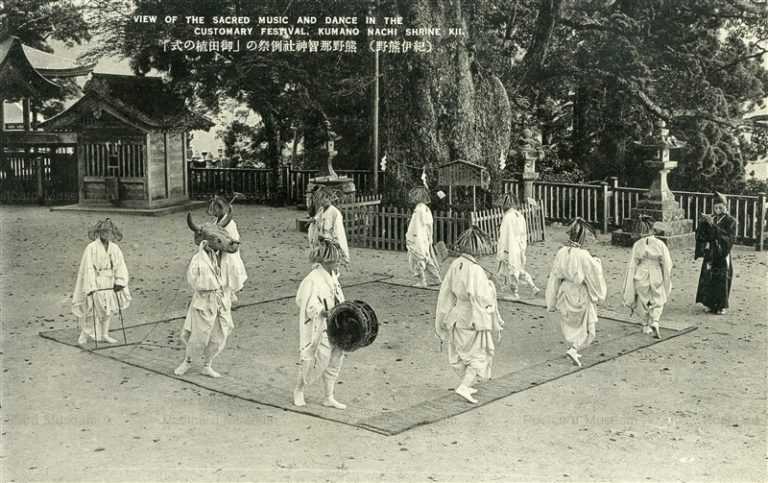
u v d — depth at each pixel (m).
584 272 11.66
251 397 10.21
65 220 26.97
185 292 16.75
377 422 9.27
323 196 17.41
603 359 12.00
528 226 22.88
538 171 32.19
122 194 29.00
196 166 34.84
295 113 31.17
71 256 20.66
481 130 23.28
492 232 21.38
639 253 13.32
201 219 27.39
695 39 32.00
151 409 9.76
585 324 11.73
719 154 30.67
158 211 28.19
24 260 20.08
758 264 19.75
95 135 28.94
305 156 35.03
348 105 33.22
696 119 30.42
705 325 14.12
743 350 12.50
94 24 32.06
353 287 17.33
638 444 8.67
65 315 14.66
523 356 12.29
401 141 23.36
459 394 10.09
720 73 32.25
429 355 12.29
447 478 7.74
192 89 30.17
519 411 9.75
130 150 28.78
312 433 8.97
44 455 8.26
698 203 23.08
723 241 14.71
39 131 31.81
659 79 31.80
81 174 29.36
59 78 35.59
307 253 21.53
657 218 21.88
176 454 8.31
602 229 25.33
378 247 22.45
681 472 7.90
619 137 32.88
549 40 29.39
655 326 13.22
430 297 16.38
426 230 17.44
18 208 30.34
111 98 28.16
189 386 10.70
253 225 26.81
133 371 11.34
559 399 10.21
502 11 32.12
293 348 12.65
